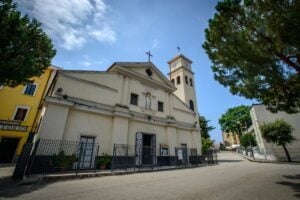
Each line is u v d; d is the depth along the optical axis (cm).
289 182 755
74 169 1092
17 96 1795
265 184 730
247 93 832
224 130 4875
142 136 1566
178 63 2708
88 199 517
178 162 1683
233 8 656
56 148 1042
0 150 1595
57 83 1190
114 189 651
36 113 1823
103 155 1253
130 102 1612
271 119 2627
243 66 745
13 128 1669
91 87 1361
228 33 701
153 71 1972
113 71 1631
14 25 755
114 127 1373
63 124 1108
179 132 1983
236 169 1364
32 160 869
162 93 1972
